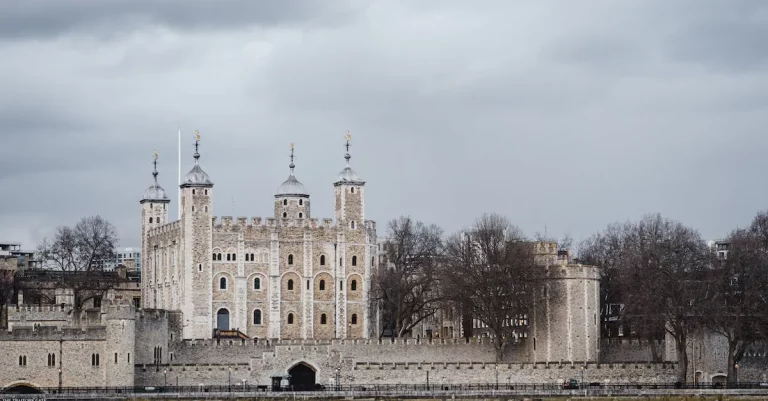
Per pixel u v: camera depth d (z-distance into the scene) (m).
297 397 174.38
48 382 176.38
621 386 186.12
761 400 179.00
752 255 194.25
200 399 171.38
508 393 177.75
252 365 188.75
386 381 190.62
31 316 192.00
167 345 196.00
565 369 192.50
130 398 170.00
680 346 192.25
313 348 190.75
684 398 179.25
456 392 178.38
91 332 178.38
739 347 197.00
